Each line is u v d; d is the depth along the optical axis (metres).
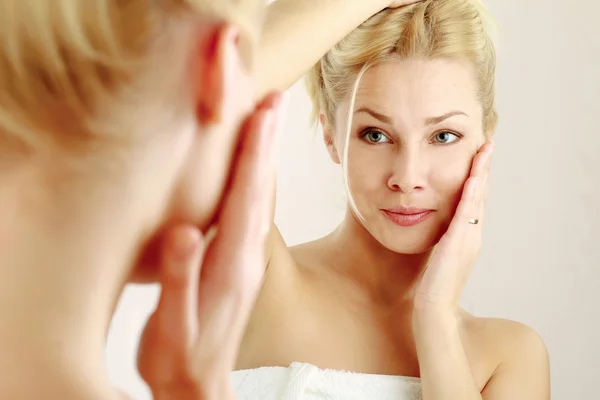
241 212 0.37
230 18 0.33
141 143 0.32
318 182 1.43
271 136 0.36
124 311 0.78
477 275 1.48
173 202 0.35
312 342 0.93
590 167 1.43
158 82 0.32
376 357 0.93
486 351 0.96
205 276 0.38
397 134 0.85
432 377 0.86
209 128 0.34
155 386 0.38
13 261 0.32
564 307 1.46
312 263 0.99
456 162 0.87
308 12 0.60
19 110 0.31
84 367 0.33
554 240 1.46
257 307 0.94
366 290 0.96
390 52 0.84
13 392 0.32
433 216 0.88
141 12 0.32
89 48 0.31
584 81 1.41
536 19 1.42
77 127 0.31
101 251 0.33
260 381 0.90
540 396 0.95
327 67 0.90
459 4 0.86
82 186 0.32
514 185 1.46
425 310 0.88
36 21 0.30
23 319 0.32
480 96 0.88
